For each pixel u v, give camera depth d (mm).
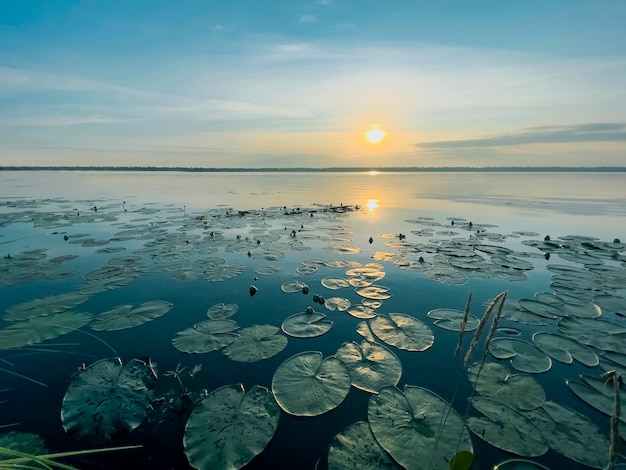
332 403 3852
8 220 16156
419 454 3119
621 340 5168
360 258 10016
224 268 8789
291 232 13930
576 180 62469
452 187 45000
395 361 4648
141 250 10648
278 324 5816
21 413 3682
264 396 3969
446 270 8742
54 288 7422
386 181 62219
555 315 6078
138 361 4668
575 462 3043
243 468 3053
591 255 10359
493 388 4074
